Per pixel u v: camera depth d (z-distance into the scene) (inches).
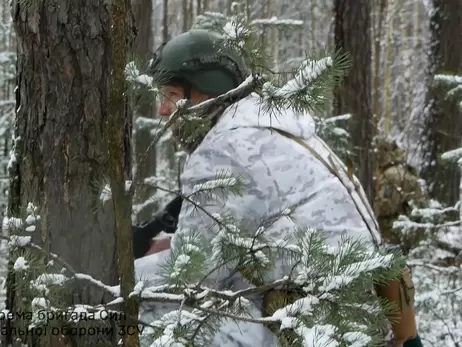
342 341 72.7
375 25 865.5
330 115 257.8
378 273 74.6
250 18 86.6
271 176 97.4
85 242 101.7
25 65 104.2
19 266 79.5
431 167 356.5
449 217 254.8
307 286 76.6
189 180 99.9
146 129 247.0
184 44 99.9
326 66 75.0
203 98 101.0
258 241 89.2
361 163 274.5
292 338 75.2
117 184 77.5
